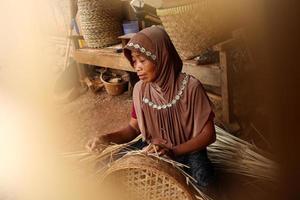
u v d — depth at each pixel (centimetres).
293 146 44
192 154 158
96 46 370
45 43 466
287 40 40
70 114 327
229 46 223
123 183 136
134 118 175
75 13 391
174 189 127
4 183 178
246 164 178
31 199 163
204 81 245
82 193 156
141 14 309
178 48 249
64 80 386
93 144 162
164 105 153
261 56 43
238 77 226
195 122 151
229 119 235
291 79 41
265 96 44
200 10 221
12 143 239
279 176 47
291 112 42
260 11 42
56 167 184
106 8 353
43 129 280
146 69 141
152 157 127
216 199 155
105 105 341
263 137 206
